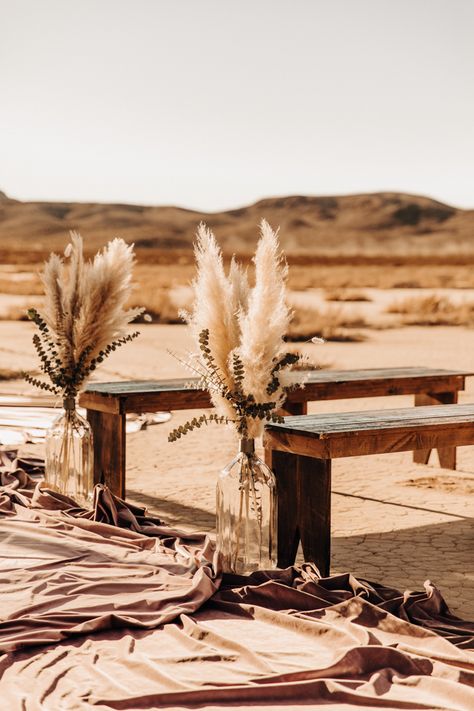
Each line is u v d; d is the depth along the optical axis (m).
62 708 3.20
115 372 14.58
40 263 68.81
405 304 32.88
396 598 4.23
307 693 3.34
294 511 5.11
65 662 3.61
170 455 8.59
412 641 3.84
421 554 5.43
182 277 54.88
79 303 5.98
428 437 5.30
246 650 3.68
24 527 5.56
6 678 3.44
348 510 6.56
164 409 6.60
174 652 3.74
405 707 3.23
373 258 74.62
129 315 6.07
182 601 4.29
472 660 3.53
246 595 4.36
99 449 6.62
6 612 4.13
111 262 5.97
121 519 5.71
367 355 17.86
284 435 5.10
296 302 38.03
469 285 51.91
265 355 4.59
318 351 18.83
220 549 4.82
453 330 25.19
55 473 6.13
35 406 10.84
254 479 4.77
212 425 10.31
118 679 3.47
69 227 84.25
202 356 4.74
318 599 4.26
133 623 3.97
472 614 4.37
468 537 5.82
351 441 4.95
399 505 6.71
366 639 3.73
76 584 4.51
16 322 27.08
